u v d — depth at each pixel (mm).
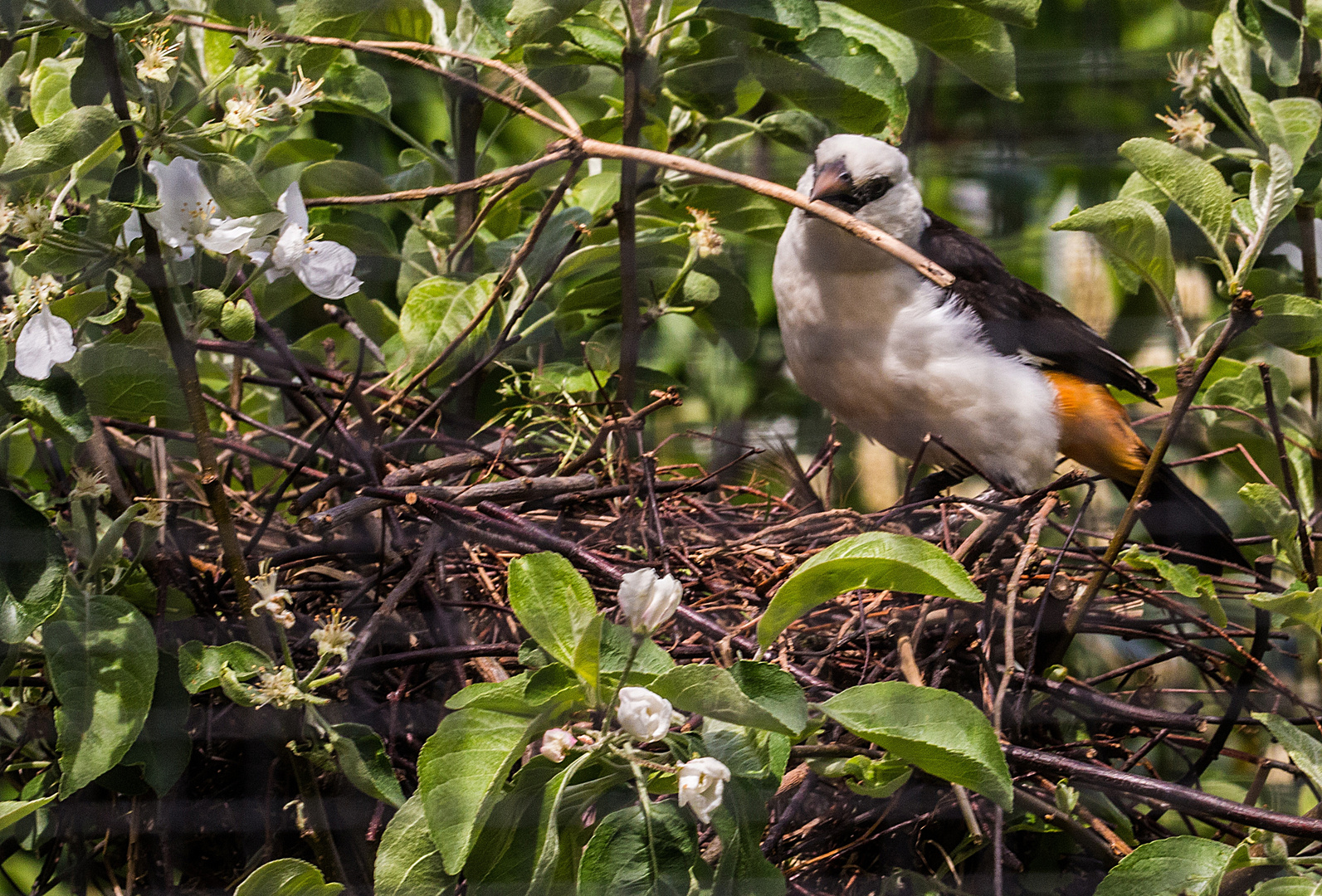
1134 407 5473
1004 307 4496
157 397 3229
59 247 2654
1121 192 3926
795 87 4141
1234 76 3807
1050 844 3576
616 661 2611
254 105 2771
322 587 3375
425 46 3375
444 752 2529
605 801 2738
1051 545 4645
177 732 2982
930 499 3645
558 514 3895
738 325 4918
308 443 4168
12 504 2727
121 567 3074
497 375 4809
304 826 2939
